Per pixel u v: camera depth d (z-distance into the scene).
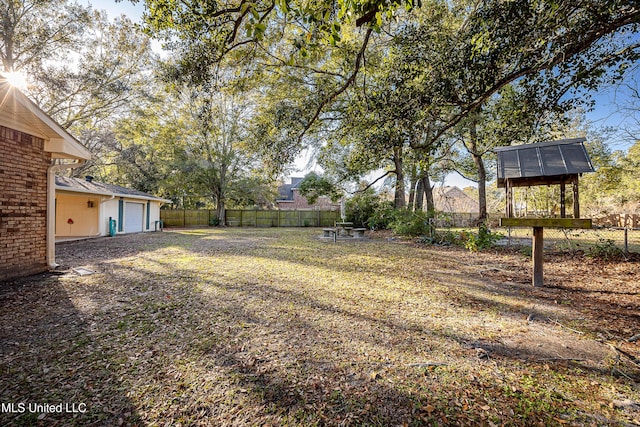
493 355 2.55
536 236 4.80
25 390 2.02
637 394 2.01
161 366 2.34
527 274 5.70
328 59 9.19
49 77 12.77
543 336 2.93
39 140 5.57
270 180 8.52
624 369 2.31
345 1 2.46
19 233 5.20
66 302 3.89
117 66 14.37
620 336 2.90
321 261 7.05
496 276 5.55
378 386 2.08
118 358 2.46
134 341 2.78
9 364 2.35
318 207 29.03
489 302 4.00
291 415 1.79
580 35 3.28
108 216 13.48
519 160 4.18
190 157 21.03
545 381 2.16
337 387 2.07
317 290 4.53
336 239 12.06
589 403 1.92
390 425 1.71
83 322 3.23
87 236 12.49
